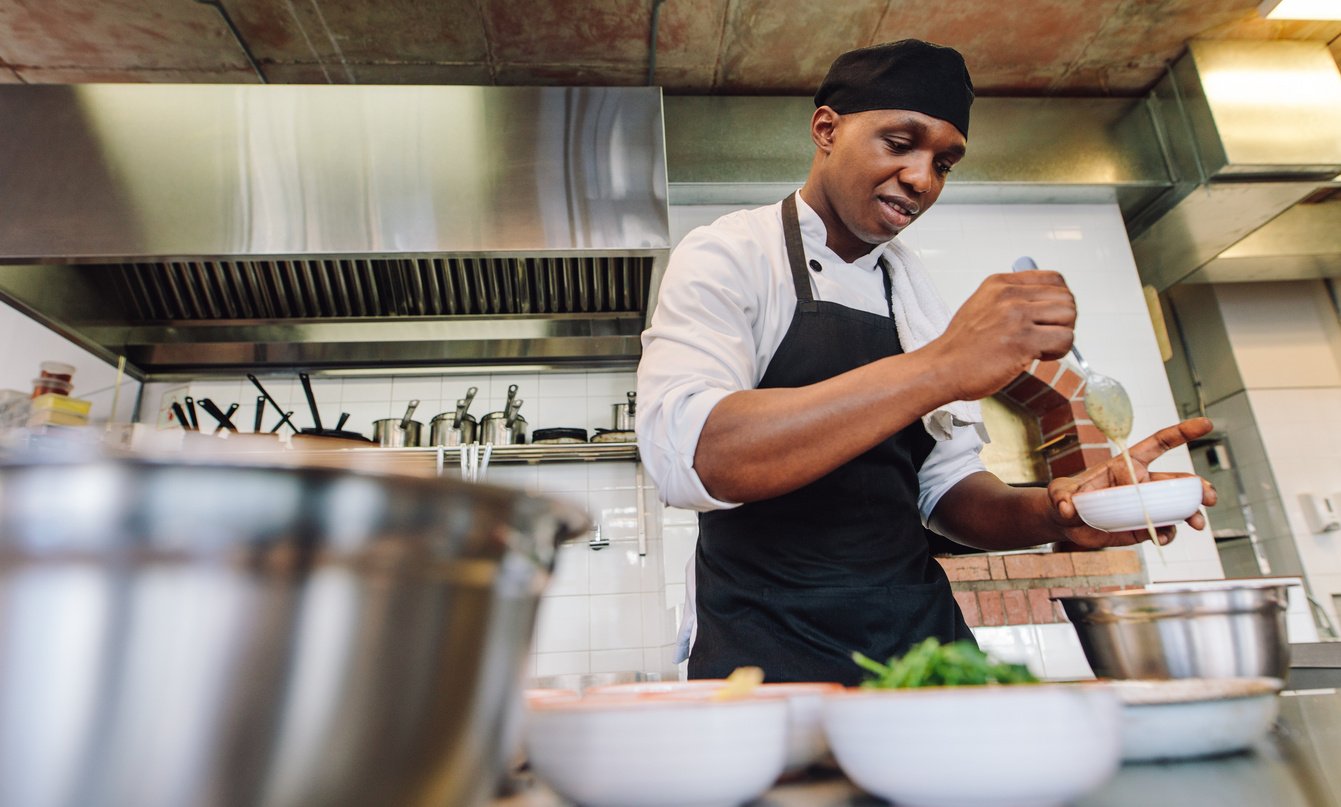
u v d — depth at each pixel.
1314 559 4.11
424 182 2.22
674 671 2.59
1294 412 4.43
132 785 0.21
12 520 0.22
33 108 2.18
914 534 1.04
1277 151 2.95
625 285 2.67
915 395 0.68
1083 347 3.05
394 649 0.25
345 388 3.04
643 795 0.37
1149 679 0.65
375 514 0.25
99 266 2.44
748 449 0.72
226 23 2.61
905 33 2.88
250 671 0.23
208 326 2.60
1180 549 2.79
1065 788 0.36
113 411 2.69
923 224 3.16
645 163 2.30
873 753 0.39
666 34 2.82
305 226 2.15
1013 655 2.54
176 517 0.23
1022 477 3.00
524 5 2.65
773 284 1.06
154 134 2.20
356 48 2.78
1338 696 0.75
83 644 0.22
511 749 0.31
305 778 0.23
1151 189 3.15
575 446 2.76
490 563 0.29
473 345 2.84
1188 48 3.07
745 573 0.96
